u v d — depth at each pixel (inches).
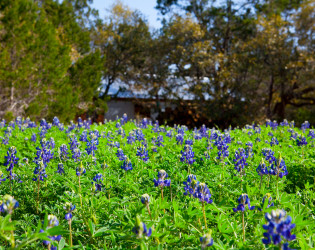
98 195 169.0
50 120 804.0
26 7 763.4
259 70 1189.1
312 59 1154.0
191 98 1232.2
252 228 138.8
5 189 198.5
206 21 1350.9
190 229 131.5
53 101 822.5
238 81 1202.6
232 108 1162.0
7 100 722.2
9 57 717.9
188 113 1284.4
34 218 165.6
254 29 1279.5
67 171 212.5
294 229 124.7
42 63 764.6
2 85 701.3
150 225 112.3
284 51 1179.9
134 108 1418.6
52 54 787.4
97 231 126.5
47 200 186.4
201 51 1167.6
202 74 1225.4
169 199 178.5
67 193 173.8
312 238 118.3
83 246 123.5
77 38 1106.1
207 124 1284.4
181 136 305.6
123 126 450.3
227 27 1304.1
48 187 195.3
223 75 1151.0
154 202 135.8
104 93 1353.3
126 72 1387.8
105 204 157.8
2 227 96.7
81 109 1004.6
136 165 225.3
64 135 380.8
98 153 275.4
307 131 426.3
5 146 310.8
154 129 413.7
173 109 1364.4
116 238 125.6
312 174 228.7
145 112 1405.0
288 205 150.5
